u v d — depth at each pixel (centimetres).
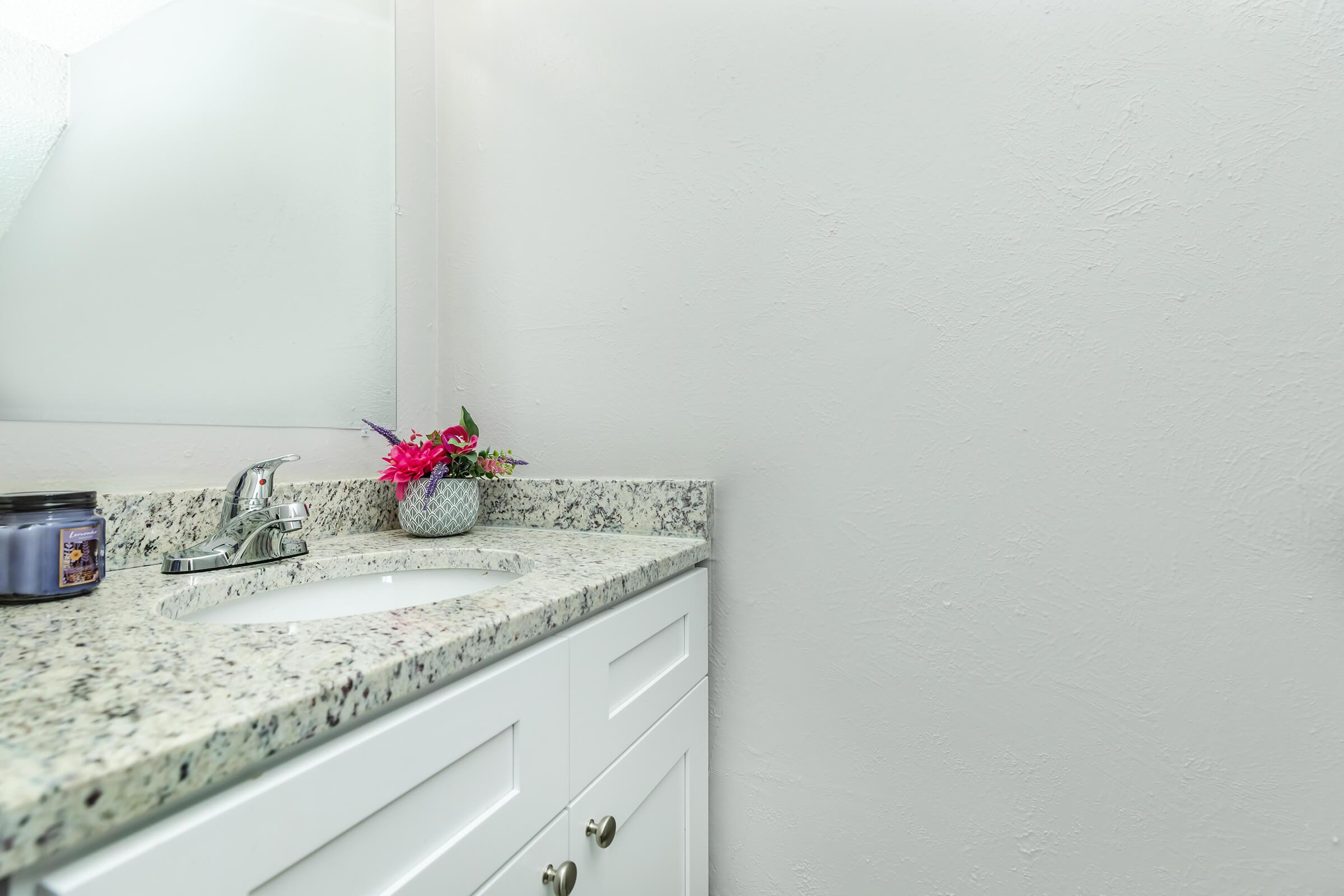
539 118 118
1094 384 83
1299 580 75
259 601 74
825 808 97
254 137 93
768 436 101
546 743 59
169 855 30
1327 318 74
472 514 102
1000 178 88
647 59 109
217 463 88
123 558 73
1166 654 80
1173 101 80
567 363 115
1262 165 77
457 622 52
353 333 108
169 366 82
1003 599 88
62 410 71
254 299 93
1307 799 75
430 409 125
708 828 100
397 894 43
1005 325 88
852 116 96
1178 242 80
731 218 103
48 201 70
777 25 101
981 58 89
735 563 103
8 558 56
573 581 68
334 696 38
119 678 39
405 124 120
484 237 122
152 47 81
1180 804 80
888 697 94
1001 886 87
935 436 91
